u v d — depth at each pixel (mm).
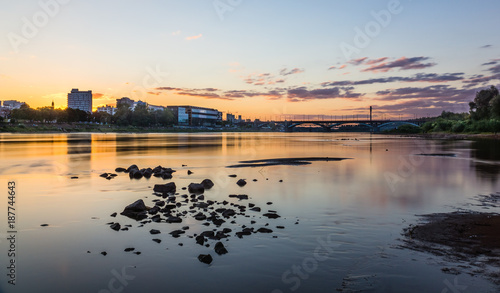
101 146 66875
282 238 10625
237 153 51281
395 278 7762
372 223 12344
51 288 7484
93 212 14156
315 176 25797
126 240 10523
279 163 36000
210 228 11719
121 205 15492
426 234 10930
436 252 9320
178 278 7922
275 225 12086
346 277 7875
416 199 16844
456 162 36875
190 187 18969
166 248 9805
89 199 16859
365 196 17656
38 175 25906
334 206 15242
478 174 26734
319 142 96000
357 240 10422
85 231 11484
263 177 25219
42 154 46844
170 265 8641
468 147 67312
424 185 21406
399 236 10766
